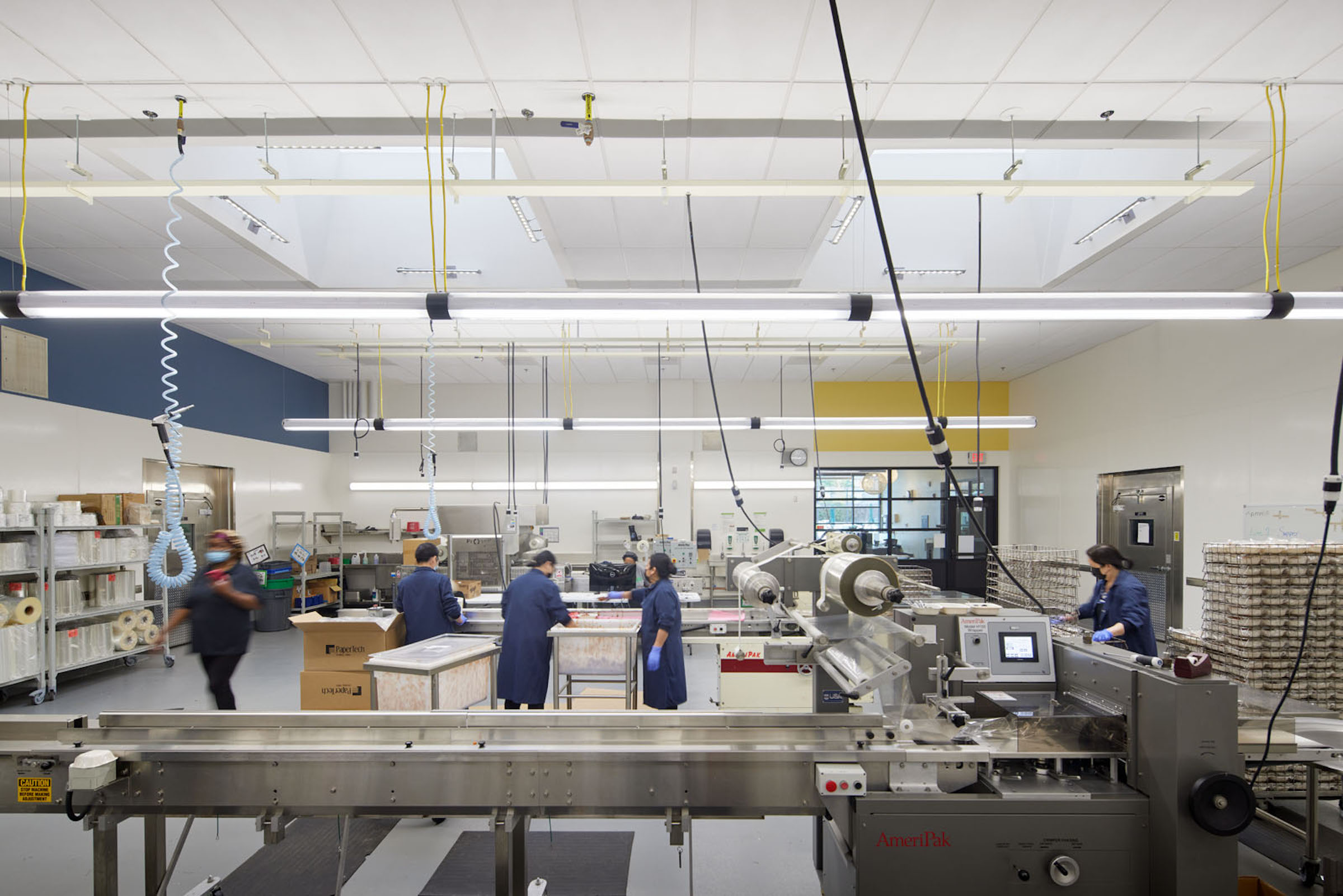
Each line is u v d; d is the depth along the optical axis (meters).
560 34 2.70
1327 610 3.27
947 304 2.71
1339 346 4.73
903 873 1.92
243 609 3.85
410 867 2.75
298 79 2.99
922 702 2.64
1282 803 3.28
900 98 3.13
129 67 2.89
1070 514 8.12
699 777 1.88
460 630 4.55
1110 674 2.23
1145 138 3.42
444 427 6.29
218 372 7.32
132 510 5.92
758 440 9.66
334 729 1.96
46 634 5.10
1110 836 1.95
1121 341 7.15
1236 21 2.60
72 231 4.49
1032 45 2.75
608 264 5.04
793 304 2.70
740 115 3.27
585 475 9.65
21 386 5.13
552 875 2.71
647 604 4.21
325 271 5.54
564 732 1.95
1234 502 5.64
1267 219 4.21
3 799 1.90
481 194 3.29
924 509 9.69
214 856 2.83
